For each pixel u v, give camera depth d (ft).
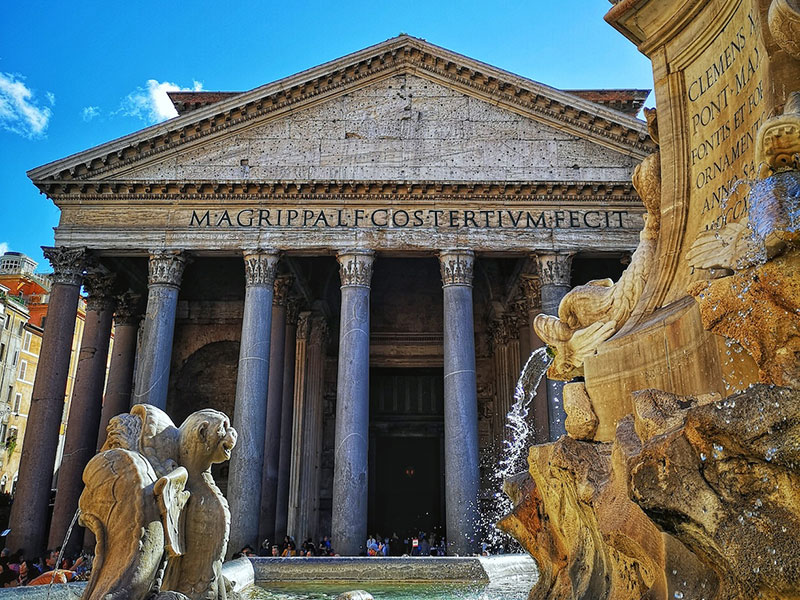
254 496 62.13
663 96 14.79
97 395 79.00
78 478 74.54
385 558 30.22
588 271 88.07
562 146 73.10
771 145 9.04
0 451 147.43
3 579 54.19
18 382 157.89
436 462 102.17
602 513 10.00
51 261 69.51
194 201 71.31
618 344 13.43
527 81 72.74
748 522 6.81
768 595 6.63
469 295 68.44
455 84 75.10
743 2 12.32
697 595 7.93
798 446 6.64
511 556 31.99
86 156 70.59
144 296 91.45
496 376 96.22
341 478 62.13
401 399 104.63
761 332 8.39
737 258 9.78
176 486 11.79
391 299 104.17
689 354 11.46
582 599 11.51
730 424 6.98
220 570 12.69
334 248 69.46
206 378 99.50
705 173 13.51
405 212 70.85
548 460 12.26
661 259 14.17
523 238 69.92
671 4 14.37
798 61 10.67
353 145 73.31
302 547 69.26
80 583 15.43
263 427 64.64
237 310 99.50
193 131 73.20
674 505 7.23
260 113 73.97
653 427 8.90
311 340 96.78
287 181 69.87
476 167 72.28
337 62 74.33
